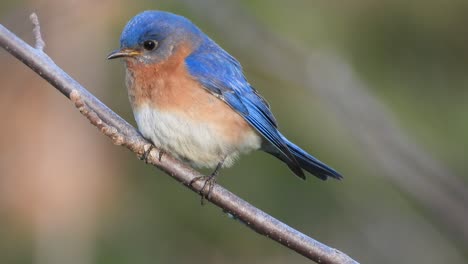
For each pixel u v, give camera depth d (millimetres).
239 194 13680
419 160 14203
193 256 13719
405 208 14992
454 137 14367
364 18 14203
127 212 13203
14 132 12750
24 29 13648
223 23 14547
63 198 12602
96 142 13023
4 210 12516
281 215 13820
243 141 11094
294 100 14320
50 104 12992
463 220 14391
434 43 14242
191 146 10641
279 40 14500
